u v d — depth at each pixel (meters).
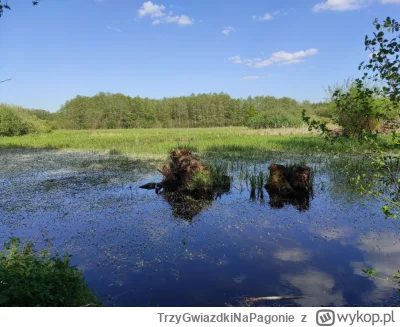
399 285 3.93
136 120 73.81
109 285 4.07
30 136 31.92
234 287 3.96
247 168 11.73
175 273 4.34
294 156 14.40
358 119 4.26
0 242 5.55
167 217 6.77
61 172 11.91
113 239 5.59
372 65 3.51
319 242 5.29
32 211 7.24
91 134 35.19
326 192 8.46
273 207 7.41
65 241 5.54
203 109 78.44
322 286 3.94
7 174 11.62
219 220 6.50
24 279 3.02
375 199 7.58
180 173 9.17
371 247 5.05
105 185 9.76
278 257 4.77
